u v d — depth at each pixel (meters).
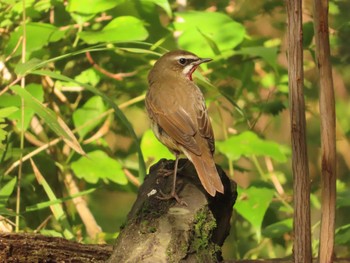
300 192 7.51
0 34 12.31
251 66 12.59
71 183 12.20
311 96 14.64
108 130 12.41
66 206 12.27
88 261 8.43
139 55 12.54
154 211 7.84
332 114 7.49
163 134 9.22
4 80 12.08
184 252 7.41
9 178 11.27
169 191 8.23
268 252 13.28
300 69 7.44
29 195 11.93
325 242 7.56
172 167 8.96
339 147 15.63
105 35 10.97
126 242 7.56
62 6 12.20
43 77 12.33
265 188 10.97
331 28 13.56
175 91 9.38
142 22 11.27
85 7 11.28
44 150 12.12
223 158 13.00
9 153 11.41
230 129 13.25
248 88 13.33
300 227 7.54
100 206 13.59
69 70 12.62
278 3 14.01
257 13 14.09
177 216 7.73
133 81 12.74
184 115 9.04
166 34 12.38
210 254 7.59
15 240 8.23
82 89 12.38
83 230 12.21
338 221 14.14
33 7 11.86
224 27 11.91
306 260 7.54
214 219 7.87
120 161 12.52
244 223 13.38
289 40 7.45
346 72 15.23
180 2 13.41
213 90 12.05
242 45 13.27
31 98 9.37
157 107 9.23
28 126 11.53
